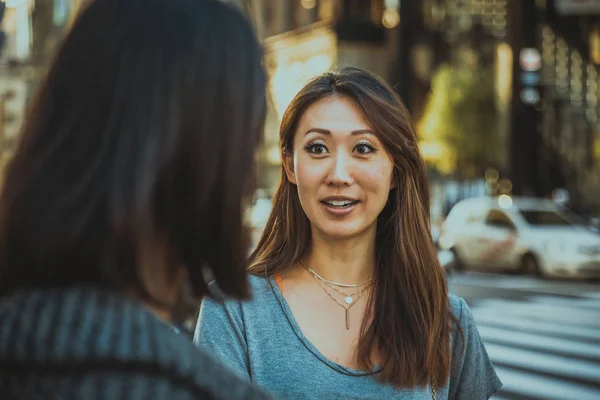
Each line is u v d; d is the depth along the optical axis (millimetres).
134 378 641
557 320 9570
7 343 646
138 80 707
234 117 747
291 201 1802
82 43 731
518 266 13758
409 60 30406
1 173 719
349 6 31812
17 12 9352
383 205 1721
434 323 1687
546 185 29203
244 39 761
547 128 30141
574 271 12969
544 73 30844
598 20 31281
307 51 32750
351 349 1670
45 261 677
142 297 725
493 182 26938
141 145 693
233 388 683
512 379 6531
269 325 1657
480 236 14391
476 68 30094
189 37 726
